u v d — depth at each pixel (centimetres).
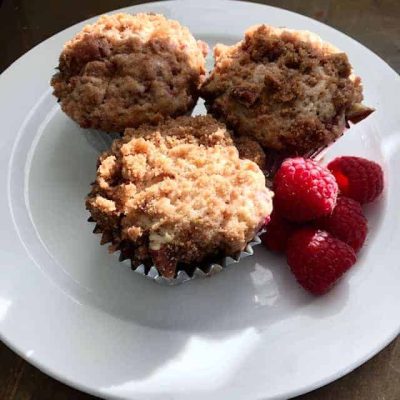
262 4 24
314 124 19
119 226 17
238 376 16
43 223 19
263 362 16
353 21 25
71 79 20
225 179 17
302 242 17
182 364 16
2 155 21
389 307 17
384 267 18
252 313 17
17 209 20
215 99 19
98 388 16
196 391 16
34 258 19
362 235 18
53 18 26
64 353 16
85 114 19
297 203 17
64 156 21
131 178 17
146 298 18
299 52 19
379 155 20
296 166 18
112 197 17
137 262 17
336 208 18
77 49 20
